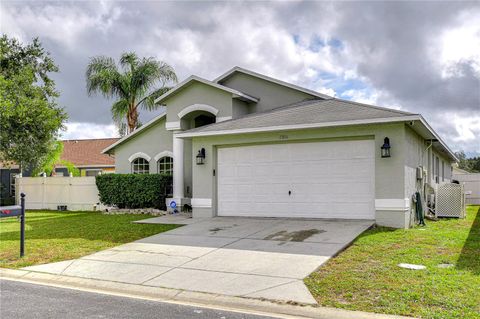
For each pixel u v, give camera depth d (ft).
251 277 23.81
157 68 82.84
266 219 43.83
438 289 19.84
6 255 31.24
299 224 39.50
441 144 57.67
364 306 18.38
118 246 33.81
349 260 26.35
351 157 41.01
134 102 83.46
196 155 48.83
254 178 46.14
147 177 58.80
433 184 62.03
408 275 22.39
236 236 35.70
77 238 37.88
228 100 55.31
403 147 38.24
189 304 20.20
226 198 47.75
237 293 21.25
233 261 27.53
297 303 19.34
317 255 27.86
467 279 21.38
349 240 31.83
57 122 71.41
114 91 82.43
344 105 46.70
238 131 44.70
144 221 47.32
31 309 19.27
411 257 26.45
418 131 44.73
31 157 70.64
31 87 71.67
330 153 42.06
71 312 18.80
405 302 18.43
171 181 60.64
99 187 62.85
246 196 46.55
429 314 16.97
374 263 25.32
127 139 70.33
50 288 23.44
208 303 20.36
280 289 21.42
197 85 57.47
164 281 23.94
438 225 41.60
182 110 58.39
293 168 43.93
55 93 77.71
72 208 70.54
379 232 35.63
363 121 38.65
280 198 44.52
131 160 70.18
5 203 80.23
